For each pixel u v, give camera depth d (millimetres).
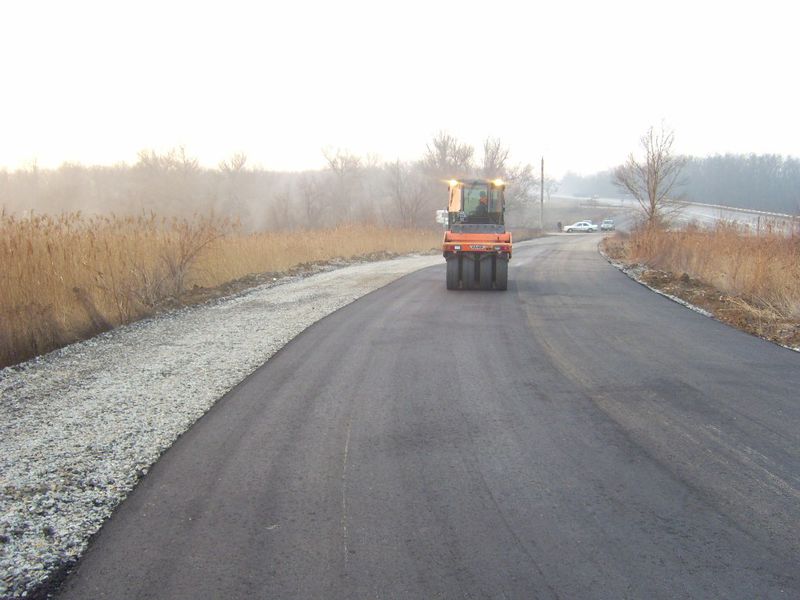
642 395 6496
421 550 3568
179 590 3227
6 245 10086
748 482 4453
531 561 3449
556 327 10359
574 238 56062
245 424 5699
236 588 3234
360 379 7145
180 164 72250
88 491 4387
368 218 52344
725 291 13977
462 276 15094
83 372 7684
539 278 18438
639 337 9516
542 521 3896
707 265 16844
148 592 3213
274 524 3891
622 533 3752
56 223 12156
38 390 6930
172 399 6484
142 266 12797
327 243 25625
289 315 11469
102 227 13297
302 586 3236
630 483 4434
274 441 5277
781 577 3299
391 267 22359
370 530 3803
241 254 18172
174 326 10633
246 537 3742
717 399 6352
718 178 133250
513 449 5062
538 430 5492
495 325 10516
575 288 15859
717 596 3127
